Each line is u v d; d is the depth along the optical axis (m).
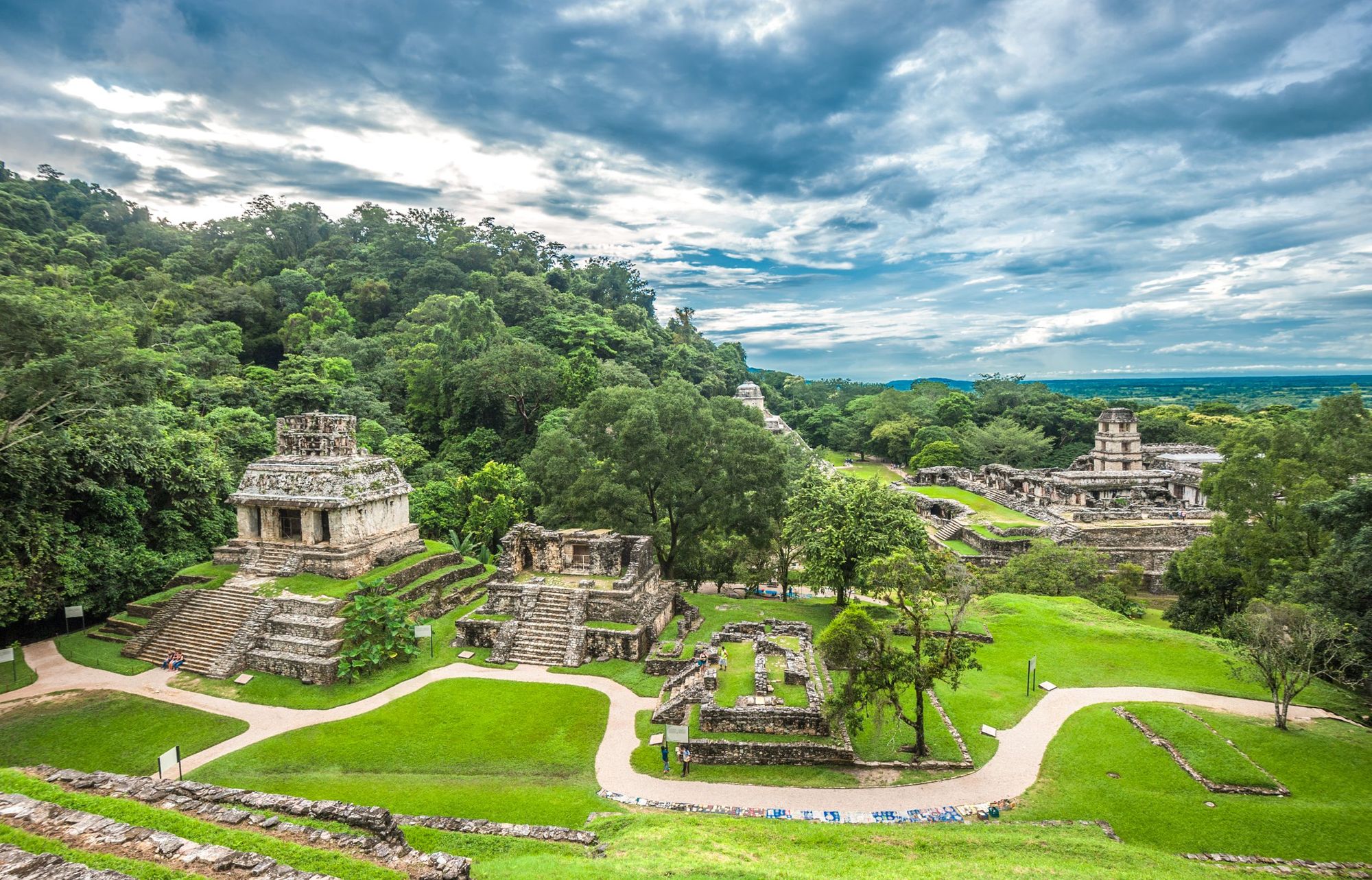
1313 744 25.45
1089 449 110.69
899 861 17.92
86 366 34.34
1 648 35.03
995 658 35.78
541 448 50.28
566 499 46.84
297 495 39.75
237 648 33.12
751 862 17.19
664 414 47.56
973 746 26.12
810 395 178.00
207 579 39.03
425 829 19.08
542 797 22.33
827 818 21.30
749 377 168.25
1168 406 124.19
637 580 37.47
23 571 34.62
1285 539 39.12
